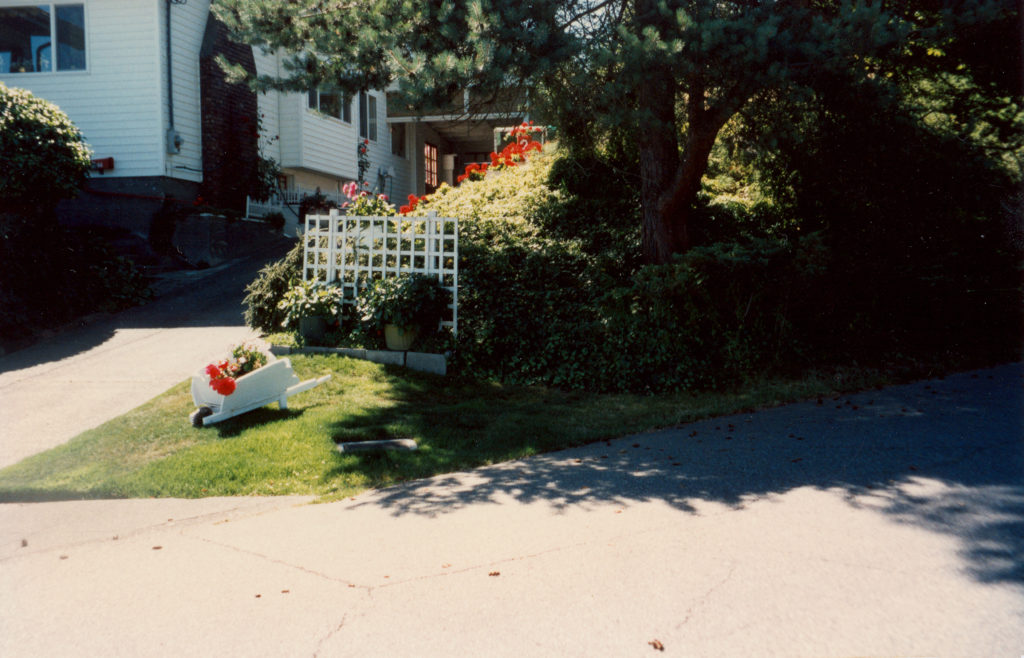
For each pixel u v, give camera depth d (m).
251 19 8.72
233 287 13.82
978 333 10.44
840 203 10.38
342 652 3.17
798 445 6.18
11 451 6.73
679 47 7.01
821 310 9.55
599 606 3.49
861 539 4.14
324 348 9.71
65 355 9.92
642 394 8.54
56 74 16.00
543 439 6.75
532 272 10.30
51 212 12.58
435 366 9.35
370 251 10.41
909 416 7.03
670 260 9.84
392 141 25.55
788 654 3.01
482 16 7.05
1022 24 8.66
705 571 3.81
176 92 16.27
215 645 3.27
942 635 3.11
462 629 3.33
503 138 17.61
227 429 7.11
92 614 3.61
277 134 19.88
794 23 7.98
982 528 4.23
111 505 5.46
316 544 4.50
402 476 5.90
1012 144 10.06
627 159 12.55
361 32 7.89
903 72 9.31
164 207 15.88
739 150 10.22
